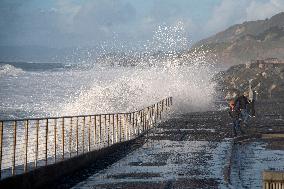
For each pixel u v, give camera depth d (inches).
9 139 1501.0
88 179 877.2
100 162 1083.9
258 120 2039.9
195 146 1334.9
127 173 939.3
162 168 992.2
